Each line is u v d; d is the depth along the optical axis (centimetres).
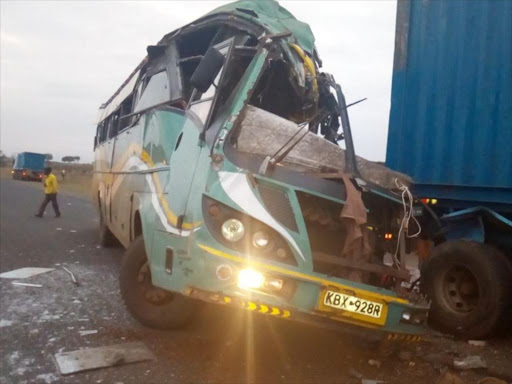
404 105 704
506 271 561
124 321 579
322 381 432
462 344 561
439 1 676
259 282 399
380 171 506
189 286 424
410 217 501
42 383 418
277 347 505
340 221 452
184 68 613
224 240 413
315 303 405
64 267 883
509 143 595
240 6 600
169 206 485
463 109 643
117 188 817
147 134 641
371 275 449
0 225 1434
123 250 1096
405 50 705
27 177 5828
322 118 571
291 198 423
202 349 493
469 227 614
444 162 657
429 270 611
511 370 474
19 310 620
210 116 471
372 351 503
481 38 633
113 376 431
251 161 436
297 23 627
